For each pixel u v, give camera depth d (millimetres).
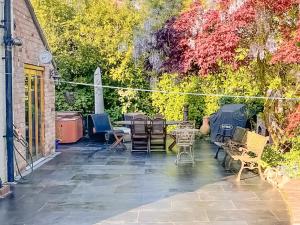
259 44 5715
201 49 5773
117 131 9133
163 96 10828
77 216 4133
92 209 4371
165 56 7078
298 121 5223
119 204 4555
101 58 10984
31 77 6930
